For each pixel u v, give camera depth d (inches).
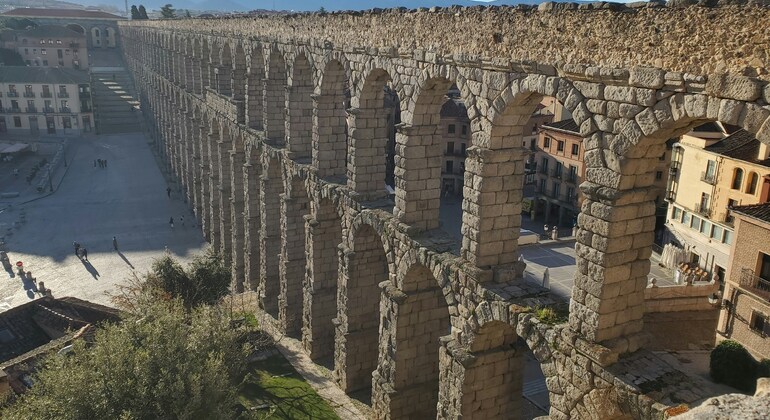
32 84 5506.9
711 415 344.2
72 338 1541.6
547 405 1520.7
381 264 1466.5
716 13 606.5
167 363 1097.4
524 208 3686.0
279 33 1749.5
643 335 802.8
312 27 1534.2
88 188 4013.3
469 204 1007.0
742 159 2210.9
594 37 746.8
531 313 893.8
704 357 1553.9
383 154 1397.6
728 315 1775.3
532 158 3927.2
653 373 754.2
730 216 2269.9
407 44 1141.7
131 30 6520.7
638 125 700.0
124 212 3513.8
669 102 661.3
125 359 1087.6
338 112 1540.4
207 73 2736.2
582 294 796.0
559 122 3481.8
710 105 618.8
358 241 1413.6
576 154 3334.2
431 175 1210.0
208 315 1380.4
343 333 1494.8
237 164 2289.6
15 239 3090.6
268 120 1892.2
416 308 1262.3
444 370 1097.4
